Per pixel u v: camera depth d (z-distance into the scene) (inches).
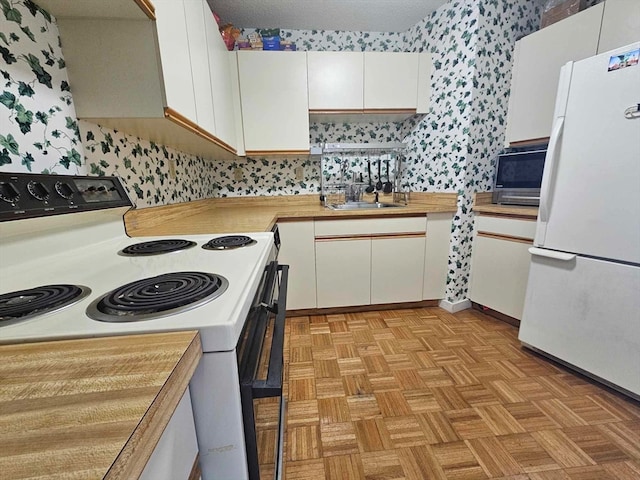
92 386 12.1
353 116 94.3
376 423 48.1
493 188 84.1
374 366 63.0
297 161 101.3
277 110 84.5
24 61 30.8
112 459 8.9
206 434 18.7
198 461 18.8
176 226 54.4
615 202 48.3
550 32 68.4
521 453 42.4
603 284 51.2
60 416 10.5
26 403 11.2
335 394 54.8
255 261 30.9
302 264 81.8
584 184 51.8
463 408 50.9
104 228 40.1
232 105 80.0
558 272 57.5
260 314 25.8
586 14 61.6
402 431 46.5
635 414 48.4
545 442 43.9
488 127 80.8
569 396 52.7
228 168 99.0
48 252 31.2
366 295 85.9
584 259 53.2
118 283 25.4
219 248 36.5
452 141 82.4
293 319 84.9
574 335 56.2
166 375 12.8
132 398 11.4
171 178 65.9
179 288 22.4
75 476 8.3
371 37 98.0
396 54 85.3
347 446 44.1
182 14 42.7
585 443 43.6
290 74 83.4
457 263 85.4
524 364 62.2
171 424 15.0
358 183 101.3
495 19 74.9
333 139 102.0
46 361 14.1
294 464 41.4
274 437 31.6
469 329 77.4
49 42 33.4
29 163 31.5
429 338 73.5
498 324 79.8
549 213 57.7
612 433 45.1
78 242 35.3
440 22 83.1
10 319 18.1
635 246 46.9
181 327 17.1
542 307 61.0
